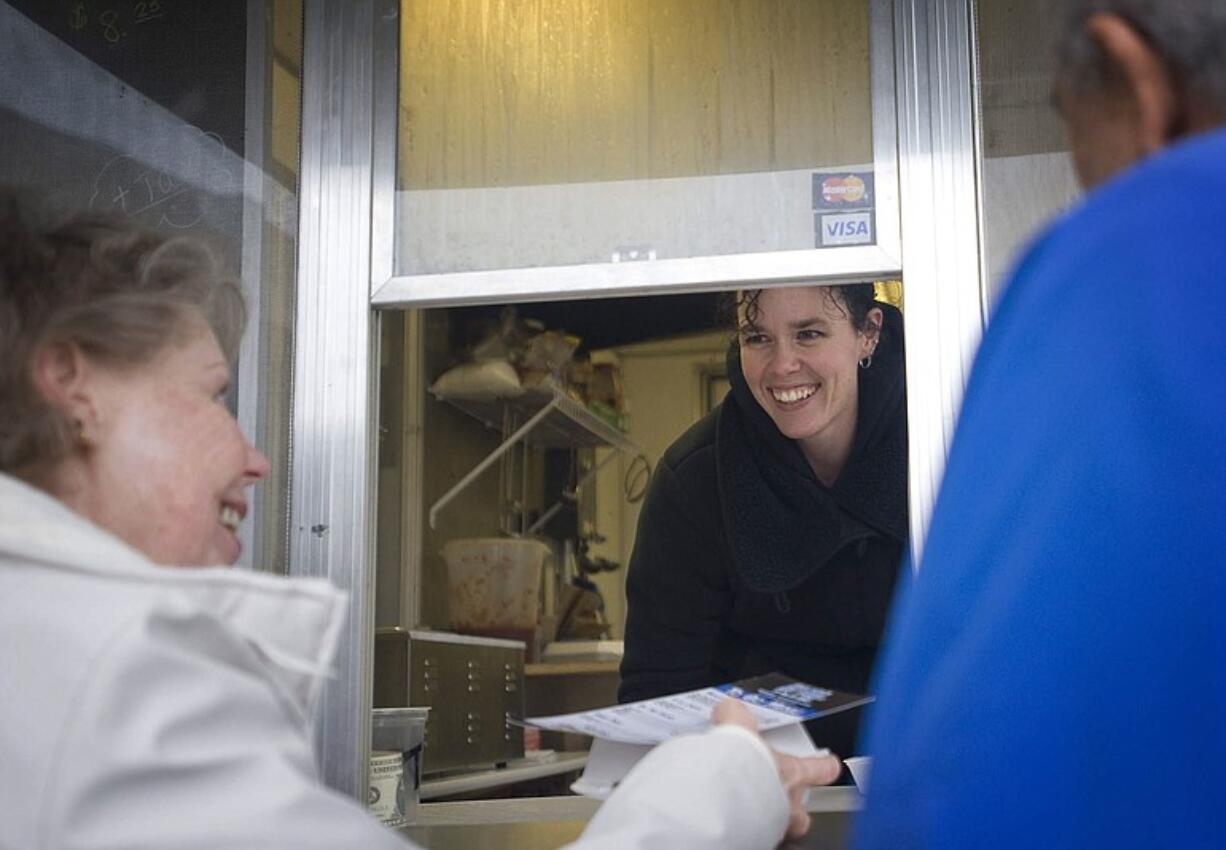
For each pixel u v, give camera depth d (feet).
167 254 3.25
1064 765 1.82
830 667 8.66
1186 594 1.82
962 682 1.89
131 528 3.12
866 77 6.30
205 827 2.28
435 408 12.14
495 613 11.84
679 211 6.40
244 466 3.34
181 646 2.48
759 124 6.37
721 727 3.31
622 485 15.61
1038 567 1.88
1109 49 2.19
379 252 6.55
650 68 6.48
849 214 6.25
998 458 2.00
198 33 6.67
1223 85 2.10
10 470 3.04
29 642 2.37
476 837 5.72
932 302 6.10
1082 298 1.99
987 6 6.18
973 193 6.12
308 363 6.50
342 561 6.38
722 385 15.70
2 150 6.70
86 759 2.26
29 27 6.75
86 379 3.09
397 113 6.61
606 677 12.75
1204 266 1.93
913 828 1.91
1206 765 1.79
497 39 6.59
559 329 13.66
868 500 8.32
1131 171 2.09
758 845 3.08
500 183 6.53
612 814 2.97
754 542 8.46
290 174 6.61
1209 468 1.84
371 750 6.34
